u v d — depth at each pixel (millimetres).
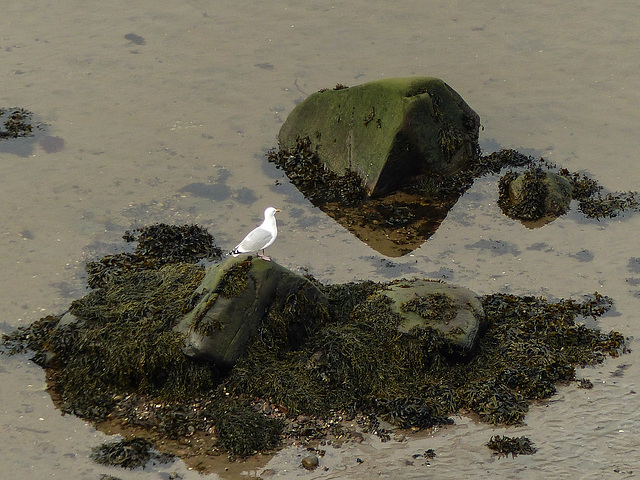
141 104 64062
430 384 39156
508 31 74312
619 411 38125
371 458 35531
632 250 49719
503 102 64625
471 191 55438
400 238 51000
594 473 34812
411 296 42000
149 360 38750
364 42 72562
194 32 74125
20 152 58250
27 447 36188
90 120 62062
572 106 64188
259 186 55562
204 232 50562
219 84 66688
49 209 52719
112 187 55000
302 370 39156
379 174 53906
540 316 43406
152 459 35531
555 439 36562
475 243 50625
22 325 43375
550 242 50750
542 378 39594
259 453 35781
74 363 39969
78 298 45406
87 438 36719
